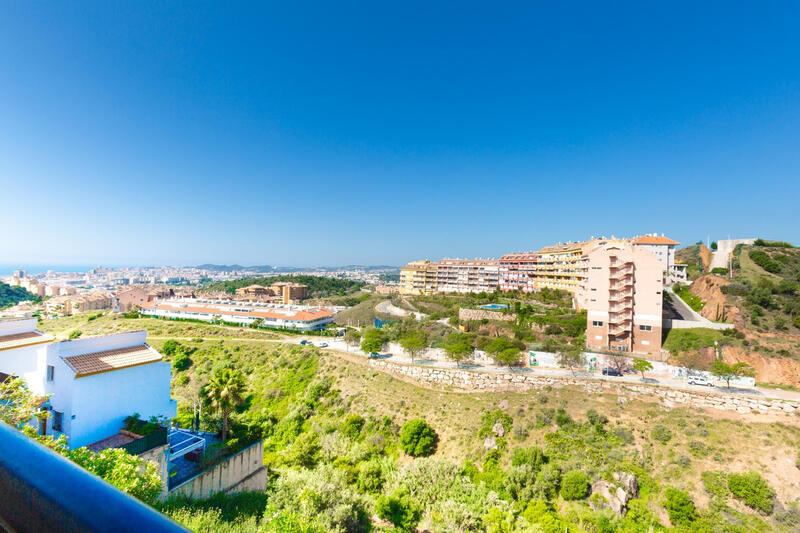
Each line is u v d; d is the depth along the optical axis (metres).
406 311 121.75
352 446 51.81
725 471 41.59
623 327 71.75
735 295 75.56
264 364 78.12
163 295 182.38
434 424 56.59
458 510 36.97
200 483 28.36
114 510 1.40
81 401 25.39
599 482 41.53
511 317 93.06
